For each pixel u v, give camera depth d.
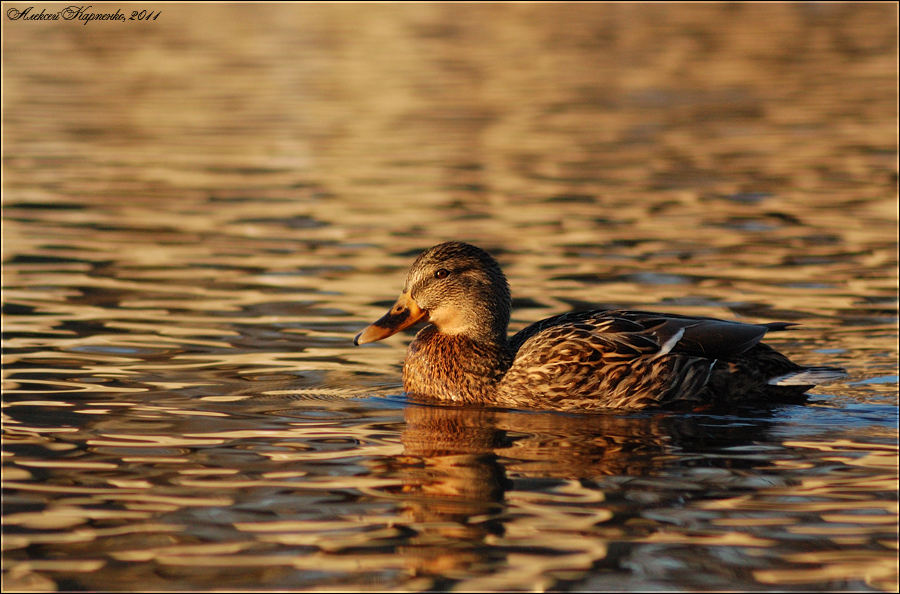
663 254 16.77
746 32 49.97
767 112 31.53
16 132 28.59
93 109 32.25
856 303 14.12
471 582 6.61
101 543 7.12
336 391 10.95
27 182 22.66
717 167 24.08
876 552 7.02
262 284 15.09
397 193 21.55
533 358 10.74
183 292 14.66
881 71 39.34
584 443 9.31
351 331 13.09
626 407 10.57
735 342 10.80
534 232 18.25
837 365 11.73
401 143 27.05
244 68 40.28
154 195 21.52
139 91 35.50
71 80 37.59
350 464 8.67
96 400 10.33
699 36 48.72
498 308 11.06
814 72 39.28
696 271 15.73
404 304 11.20
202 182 22.75
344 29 50.94
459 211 19.91
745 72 39.31
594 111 31.80
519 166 24.25
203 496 7.92
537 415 10.33
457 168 24.08
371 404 10.58
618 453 9.01
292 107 32.50
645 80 37.50
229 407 10.23
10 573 6.69
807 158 24.97
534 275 15.48
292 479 8.29
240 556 6.94
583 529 7.36
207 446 9.06
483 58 42.38
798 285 14.99
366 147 26.58
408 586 6.55
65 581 6.61
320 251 17.02
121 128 29.34
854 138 27.39
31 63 41.41
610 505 7.79
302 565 6.82
